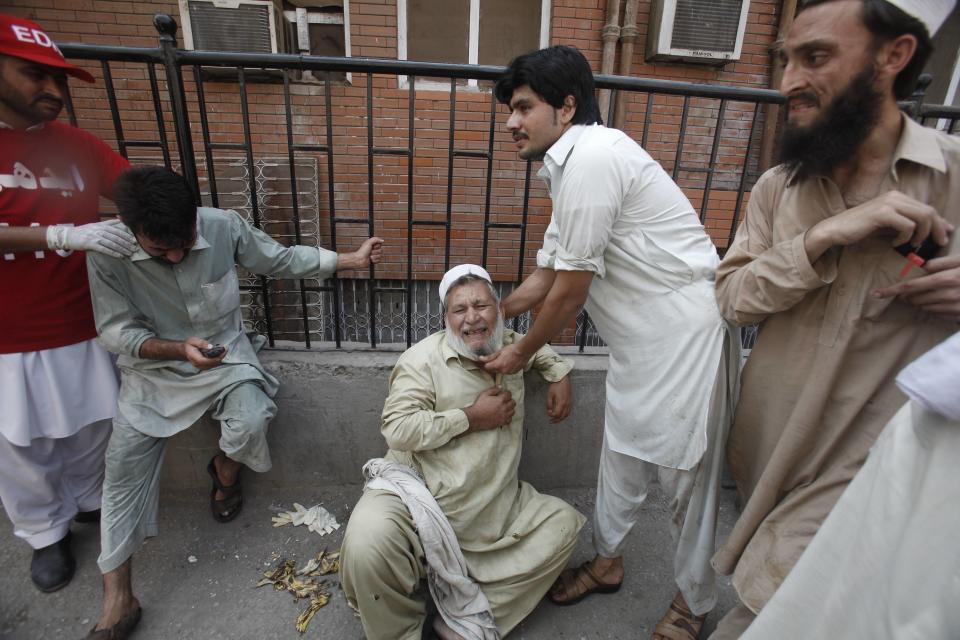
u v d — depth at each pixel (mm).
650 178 1466
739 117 4609
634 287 1538
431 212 4527
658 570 2125
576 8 4344
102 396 2004
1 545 2125
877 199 1044
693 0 4195
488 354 1833
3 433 1788
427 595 1973
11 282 1729
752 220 1402
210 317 1962
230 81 4203
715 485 1580
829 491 1210
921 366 740
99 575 2012
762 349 1394
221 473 2219
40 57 1563
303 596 1942
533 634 1846
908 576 744
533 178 4496
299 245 2172
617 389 1689
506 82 1519
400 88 4324
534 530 1859
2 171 1670
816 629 917
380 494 1718
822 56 1003
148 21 4090
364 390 2324
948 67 4707
